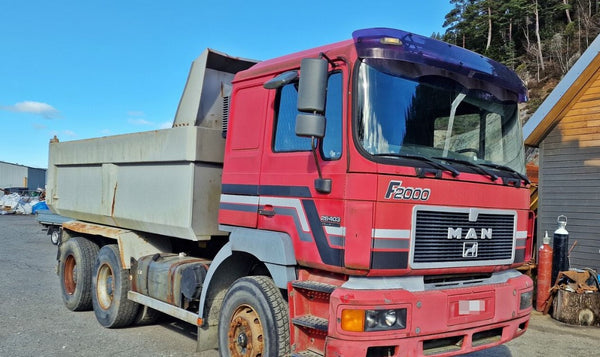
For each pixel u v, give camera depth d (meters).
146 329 6.99
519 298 4.49
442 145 4.22
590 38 50.31
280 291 4.39
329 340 3.63
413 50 4.03
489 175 4.30
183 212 5.48
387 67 3.99
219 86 6.20
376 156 3.72
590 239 9.27
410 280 3.85
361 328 3.52
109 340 6.41
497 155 4.67
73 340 6.38
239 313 4.65
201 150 5.41
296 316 4.09
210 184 5.55
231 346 4.65
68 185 8.28
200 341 5.06
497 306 4.26
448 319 3.89
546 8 62.97
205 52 5.96
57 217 10.32
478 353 6.36
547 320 8.20
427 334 3.76
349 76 3.87
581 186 9.41
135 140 6.39
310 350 4.05
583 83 9.27
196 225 5.42
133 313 6.73
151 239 6.78
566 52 52.00
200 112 5.97
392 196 3.70
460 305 3.98
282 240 4.24
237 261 5.11
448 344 4.07
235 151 5.00
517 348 6.64
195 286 5.25
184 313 5.36
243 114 4.96
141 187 6.32
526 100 5.08
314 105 3.73
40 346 6.09
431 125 4.17
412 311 3.69
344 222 3.75
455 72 4.36
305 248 4.10
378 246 3.65
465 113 4.43
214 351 6.04
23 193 46.72
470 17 71.50
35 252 15.30
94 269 7.31
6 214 37.59
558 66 50.03
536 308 8.74
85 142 7.67
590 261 9.24
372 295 3.60
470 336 4.05
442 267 3.94
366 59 3.91
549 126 9.82
